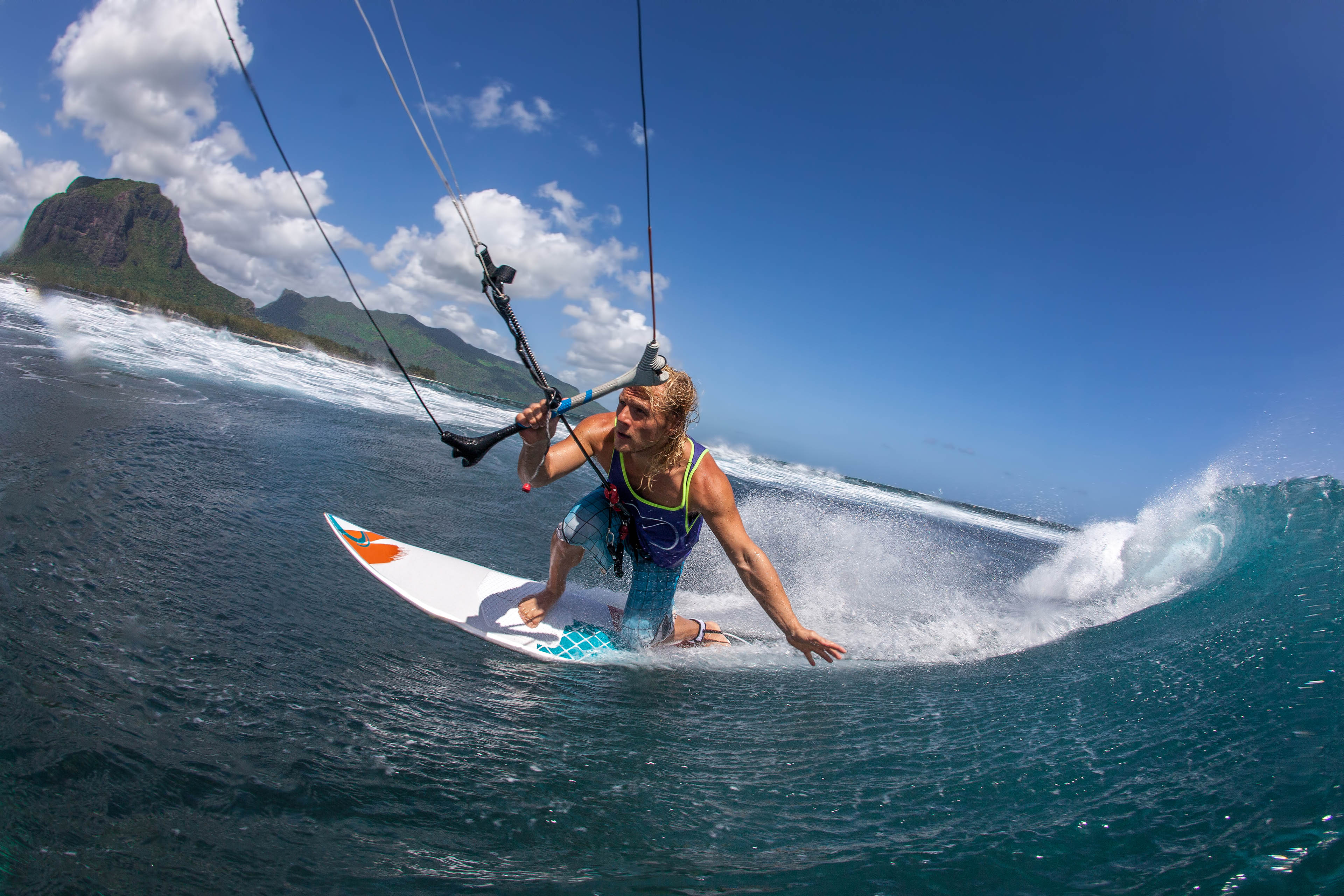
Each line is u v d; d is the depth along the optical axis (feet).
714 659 10.12
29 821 3.99
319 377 42.57
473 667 8.18
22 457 11.87
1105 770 5.57
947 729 7.14
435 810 4.84
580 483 28.09
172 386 24.26
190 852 4.00
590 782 5.55
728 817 5.10
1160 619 12.05
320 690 6.63
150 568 8.85
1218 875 3.80
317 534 12.30
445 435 7.80
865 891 4.01
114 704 5.54
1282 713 6.16
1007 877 4.09
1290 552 13.70
